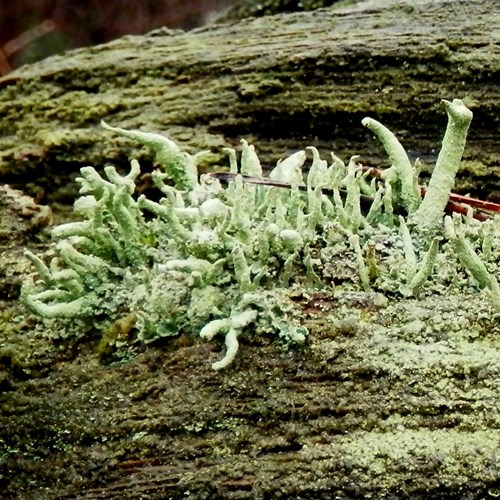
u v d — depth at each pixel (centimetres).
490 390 25
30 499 25
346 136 33
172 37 35
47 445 26
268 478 25
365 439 25
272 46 33
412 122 32
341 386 25
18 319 27
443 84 32
